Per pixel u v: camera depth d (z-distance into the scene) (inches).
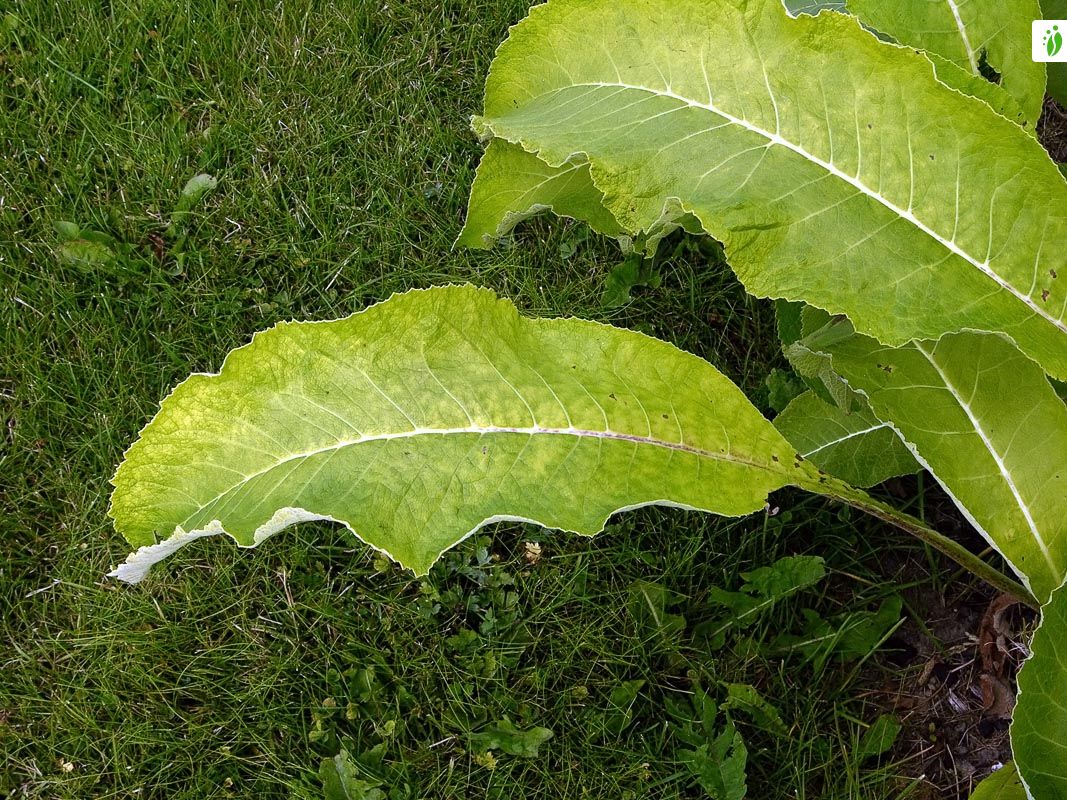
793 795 37.5
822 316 34.0
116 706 39.8
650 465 29.0
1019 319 27.1
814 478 30.5
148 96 50.0
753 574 39.2
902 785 37.8
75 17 51.0
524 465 28.2
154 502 28.0
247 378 27.8
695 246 45.9
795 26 27.3
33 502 42.8
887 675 39.4
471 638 40.3
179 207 47.9
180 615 41.2
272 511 26.9
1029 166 27.2
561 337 29.9
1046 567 30.3
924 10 31.0
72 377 44.4
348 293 46.3
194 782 38.9
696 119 27.7
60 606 41.6
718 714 38.8
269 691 40.0
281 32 50.9
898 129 27.3
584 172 32.1
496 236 34.1
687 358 30.4
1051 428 30.4
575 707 39.5
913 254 27.0
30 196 47.9
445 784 38.3
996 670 38.0
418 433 28.0
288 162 48.7
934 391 30.2
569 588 40.6
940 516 41.2
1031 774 26.0
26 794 38.9
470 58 50.6
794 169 27.1
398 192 48.0
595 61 29.5
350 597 41.2
